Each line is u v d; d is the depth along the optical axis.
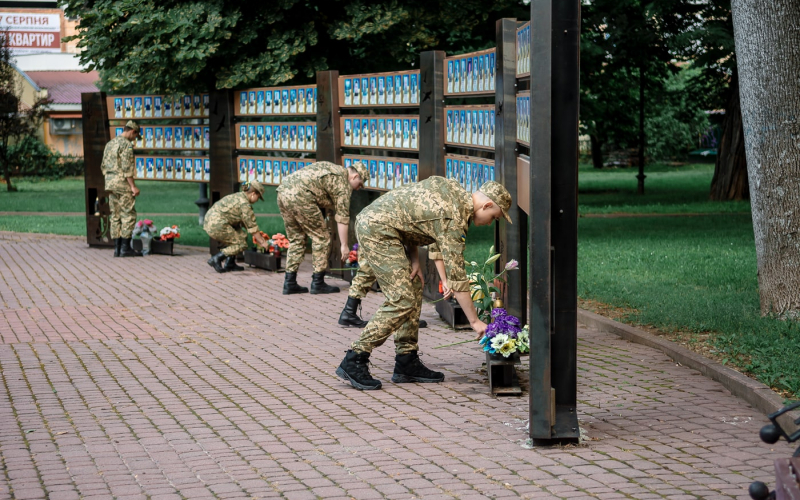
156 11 14.03
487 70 8.08
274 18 14.53
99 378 6.71
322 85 12.07
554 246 5.13
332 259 12.09
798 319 7.86
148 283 11.53
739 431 5.27
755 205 8.19
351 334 8.38
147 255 14.45
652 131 47.69
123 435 5.30
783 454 4.83
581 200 25.98
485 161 8.22
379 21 14.32
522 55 6.70
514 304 7.21
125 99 15.18
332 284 11.39
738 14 8.15
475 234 17.53
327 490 4.36
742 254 12.73
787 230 7.92
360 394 6.28
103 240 15.45
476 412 5.80
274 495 4.30
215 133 14.07
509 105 7.39
